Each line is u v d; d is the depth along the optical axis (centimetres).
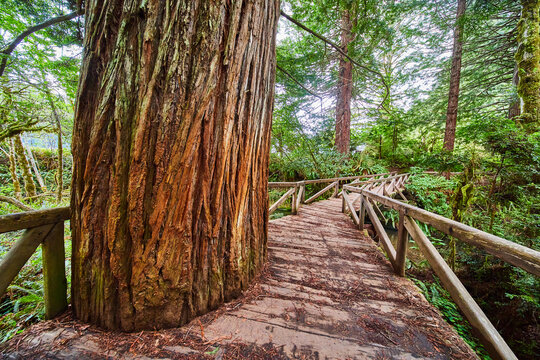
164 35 120
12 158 584
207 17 129
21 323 156
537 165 286
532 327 246
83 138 125
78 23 244
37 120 442
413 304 174
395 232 802
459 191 333
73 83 385
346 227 408
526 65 447
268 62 192
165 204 125
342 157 887
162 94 121
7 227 106
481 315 124
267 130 206
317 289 191
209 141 137
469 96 850
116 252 122
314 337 134
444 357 122
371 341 133
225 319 145
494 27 709
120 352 114
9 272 110
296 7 364
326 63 475
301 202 648
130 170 120
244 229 176
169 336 127
